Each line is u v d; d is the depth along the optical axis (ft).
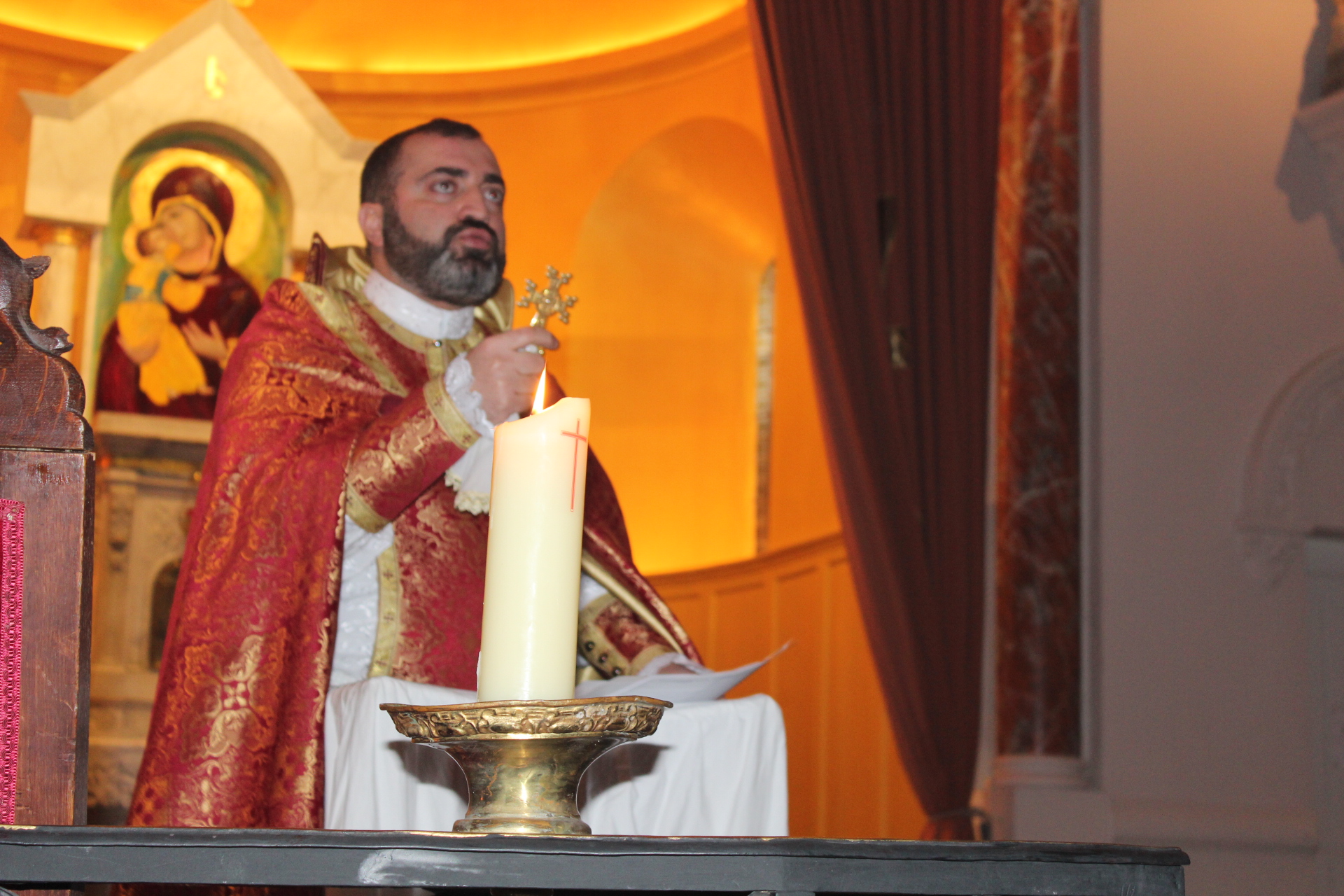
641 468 32.89
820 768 26.99
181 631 8.54
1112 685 19.54
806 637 28.04
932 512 18.40
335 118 31.35
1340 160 22.04
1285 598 20.80
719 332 33.17
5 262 5.63
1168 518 20.44
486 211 10.46
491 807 3.84
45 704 5.30
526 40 33.01
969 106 19.53
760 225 32.12
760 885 3.43
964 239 19.21
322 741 8.36
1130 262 20.99
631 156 32.09
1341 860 20.47
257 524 8.74
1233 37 22.29
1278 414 21.11
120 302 28.07
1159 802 19.35
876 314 18.43
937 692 17.94
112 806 23.41
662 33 31.99
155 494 25.84
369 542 9.33
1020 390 19.79
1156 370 20.83
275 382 9.49
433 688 7.14
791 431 29.63
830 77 18.92
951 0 19.75
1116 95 21.38
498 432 3.97
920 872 3.56
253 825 8.14
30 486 5.47
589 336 33.04
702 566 31.60
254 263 29.12
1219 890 19.33
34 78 31.09
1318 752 20.93
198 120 28.32
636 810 7.20
